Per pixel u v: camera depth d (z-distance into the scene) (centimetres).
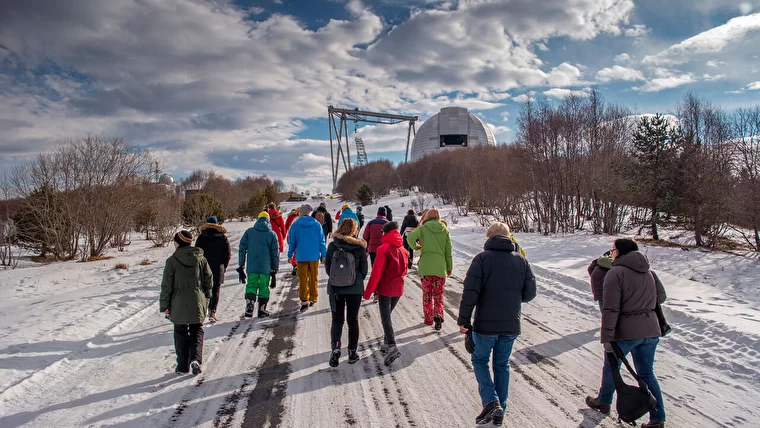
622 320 352
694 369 471
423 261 630
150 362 498
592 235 1844
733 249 1398
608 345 353
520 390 426
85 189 1542
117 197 1585
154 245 1945
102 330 608
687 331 579
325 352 530
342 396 413
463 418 373
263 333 603
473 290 363
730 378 444
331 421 367
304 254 725
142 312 714
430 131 8881
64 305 736
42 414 373
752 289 855
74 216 1516
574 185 2098
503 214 2242
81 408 386
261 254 684
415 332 605
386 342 498
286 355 520
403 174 6450
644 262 355
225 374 464
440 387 433
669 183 1588
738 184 1418
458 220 2645
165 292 459
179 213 2231
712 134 1836
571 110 2161
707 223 1460
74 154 1534
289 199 8856
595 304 719
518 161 2317
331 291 488
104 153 1580
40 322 629
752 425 356
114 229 1602
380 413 381
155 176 1911
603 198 1945
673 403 395
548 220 2084
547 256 1225
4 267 1349
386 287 508
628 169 1791
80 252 1584
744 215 1369
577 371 470
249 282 685
